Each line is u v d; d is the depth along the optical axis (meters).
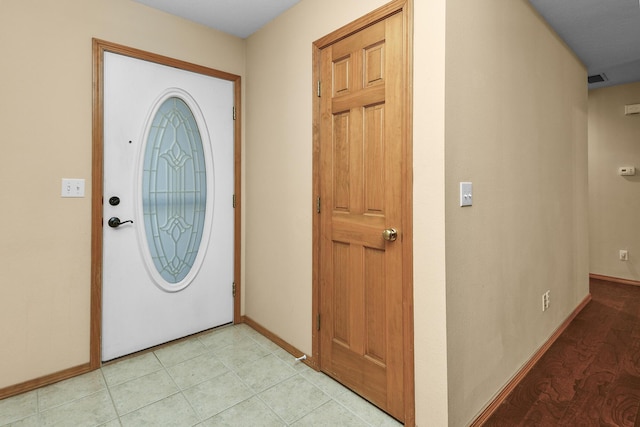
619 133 3.91
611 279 4.01
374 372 1.74
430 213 1.46
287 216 2.33
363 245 1.79
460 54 1.48
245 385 1.93
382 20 1.65
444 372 1.43
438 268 1.44
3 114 1.79
